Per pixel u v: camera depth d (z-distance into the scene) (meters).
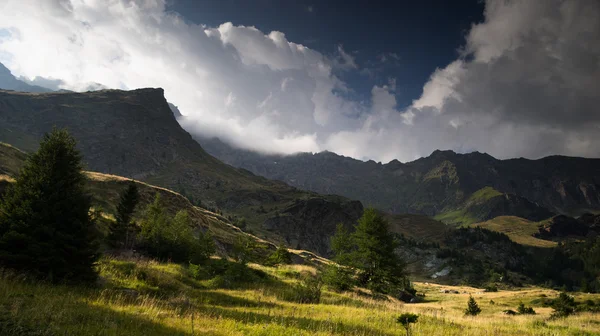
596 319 22.33
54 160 16.98
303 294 24.09
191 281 22.77
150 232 36.06
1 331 7.19
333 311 18.22
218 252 64.94
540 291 114.25
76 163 17.83
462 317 21.72
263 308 17.23
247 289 24.25
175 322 10.39
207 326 10.45
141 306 12.47
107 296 13.96
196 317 11.76
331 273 35.12
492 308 68.25
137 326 9.30
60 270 15.47
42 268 15.34
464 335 13.47
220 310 14.48
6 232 15.41
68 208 16.64
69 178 17.42
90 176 67.69
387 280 39.84
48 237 15.91
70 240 16.20
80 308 10.59
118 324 9.33
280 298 22.56
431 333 13.24
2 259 14.75
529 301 88.94
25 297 11.09
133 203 38.31
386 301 31.14
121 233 34.91
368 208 42.50
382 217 42.09
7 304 9.49
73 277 15.88
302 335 10.73
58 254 15.60
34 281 14.20
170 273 22.70
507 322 19.45
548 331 15.66
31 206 15.98
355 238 42.66
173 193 81.31
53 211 16.09
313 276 37.91
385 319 15.88
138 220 52.19
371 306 23.83
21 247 15.59
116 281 17.98
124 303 12.96
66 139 17.59
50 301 10.70
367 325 13.73
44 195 16.41
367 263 40.69
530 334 14.69
